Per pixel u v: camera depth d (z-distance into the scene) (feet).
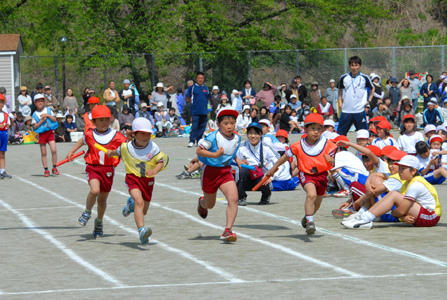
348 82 80.64
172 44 184.24
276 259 38.96
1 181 83.30
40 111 87.45
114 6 185.06
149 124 42.37
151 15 191.52
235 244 43.88
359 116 80.94
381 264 37.17
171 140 139.95
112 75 179.01
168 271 36.19
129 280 34.17
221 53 181.68
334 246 42.70
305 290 31.48
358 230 48.73
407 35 270.05
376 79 158.51
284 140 73.67
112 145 46.01
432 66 190.08
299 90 167.84
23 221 54.95
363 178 61.31
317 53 183.21
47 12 193.06
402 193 50.03
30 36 218.79
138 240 45.96
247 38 196.34
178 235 47.70
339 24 232.32
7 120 86.53
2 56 169.68
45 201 66.23
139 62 179.73
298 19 215.72
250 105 162.30
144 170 42.75
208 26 188.34
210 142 43.01
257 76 181.78
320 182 45.03
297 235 47.01
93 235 47.50
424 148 71.82
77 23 186.70
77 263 38.68
